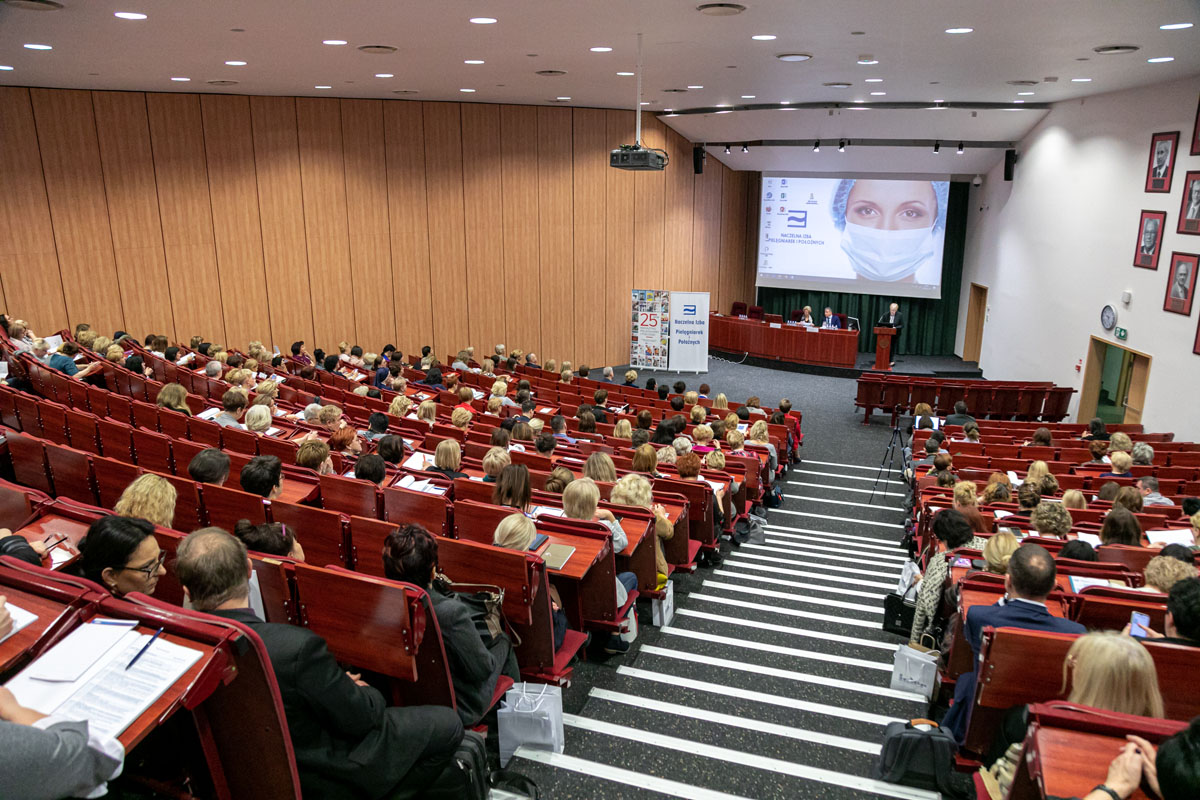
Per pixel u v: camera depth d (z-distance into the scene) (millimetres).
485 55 9922
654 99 15648
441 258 16516
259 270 14281
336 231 15086
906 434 13914
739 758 3650
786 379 18891
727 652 4973
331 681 2393
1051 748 2137
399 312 16188
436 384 11180
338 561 4152
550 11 7285
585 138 17922
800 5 7039
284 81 12062
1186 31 7922
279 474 4609
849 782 3484
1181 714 2939
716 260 22094
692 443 8047
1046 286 15844
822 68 11094
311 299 14984
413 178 15859
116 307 12781
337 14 7254
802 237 21766
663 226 19938
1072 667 2576
